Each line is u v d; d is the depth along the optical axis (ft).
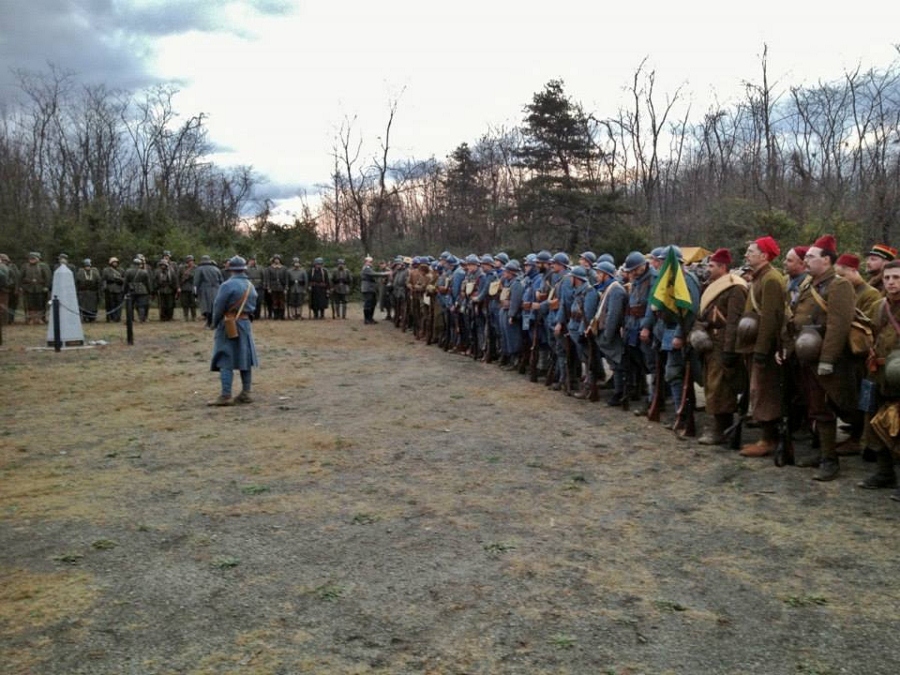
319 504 20.61
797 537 17.89
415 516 19.61
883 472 21.33
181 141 162.81
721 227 89.51
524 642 13.08
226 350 34.47
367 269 77.97
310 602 14.65
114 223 124.16
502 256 49.96
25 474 23.61
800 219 88.43
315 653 12.74
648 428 29.86
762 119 126.62
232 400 34.91
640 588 15.23
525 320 41.96
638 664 12.37
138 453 26.14
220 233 128.47
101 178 155.63
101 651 12.85
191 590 15.21
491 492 21.67
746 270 33.17
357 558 16.80
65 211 142.31
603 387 38.93
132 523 19.15
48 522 19.24
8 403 35.17
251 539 18.01
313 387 39.70
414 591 15.11
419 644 13.03
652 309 30.32
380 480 22.88
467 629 13.55
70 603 14.65
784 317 23.81
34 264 75.10
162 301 78.89
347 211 190.49
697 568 16.21
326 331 70.33
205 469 24.12
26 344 58.44
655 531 18.45
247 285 34.88
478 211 188.85
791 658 12.55
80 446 27.17
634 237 99.76
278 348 56.95
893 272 20.18
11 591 15.21
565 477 23.12
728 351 25.59
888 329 20.45
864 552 16.90
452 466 24.40
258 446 27.09
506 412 33.06
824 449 22.63
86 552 17.24
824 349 21.61
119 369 45.65
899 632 13.37
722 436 26.96
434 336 59.77
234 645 13.03
